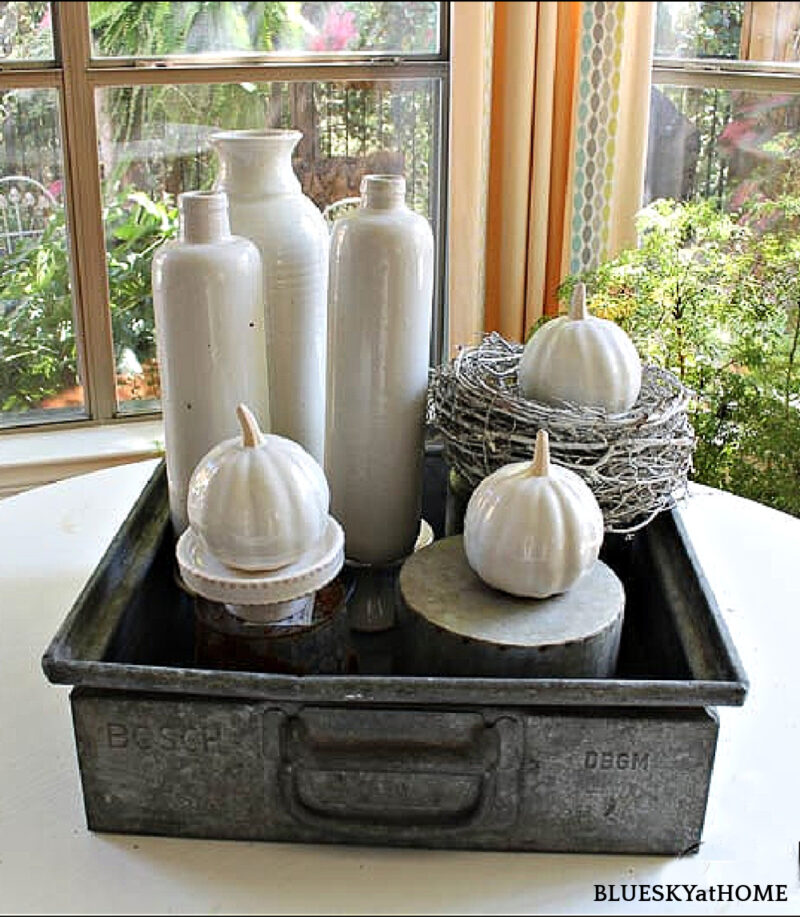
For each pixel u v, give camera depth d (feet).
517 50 6.72
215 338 2.88
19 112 6.26
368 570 3.24
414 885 2.38
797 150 5.50
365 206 2.95
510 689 2.30
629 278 5.16
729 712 2.98
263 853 2.47
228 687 2.33
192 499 2.56
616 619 2.58
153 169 6.70
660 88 6.76
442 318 7.48
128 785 2.46
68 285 6.68
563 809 2.43
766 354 4.94
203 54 6.78
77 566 3.71
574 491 2.62
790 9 5.51
